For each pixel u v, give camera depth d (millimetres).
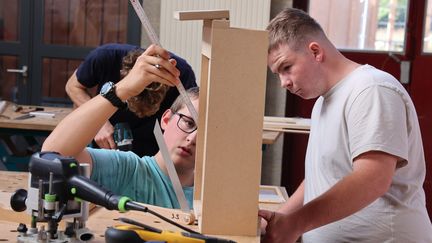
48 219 1327
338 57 1834
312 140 1940
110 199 1270
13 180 2383
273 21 1849
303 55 1785
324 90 1823
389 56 4891
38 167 1332
